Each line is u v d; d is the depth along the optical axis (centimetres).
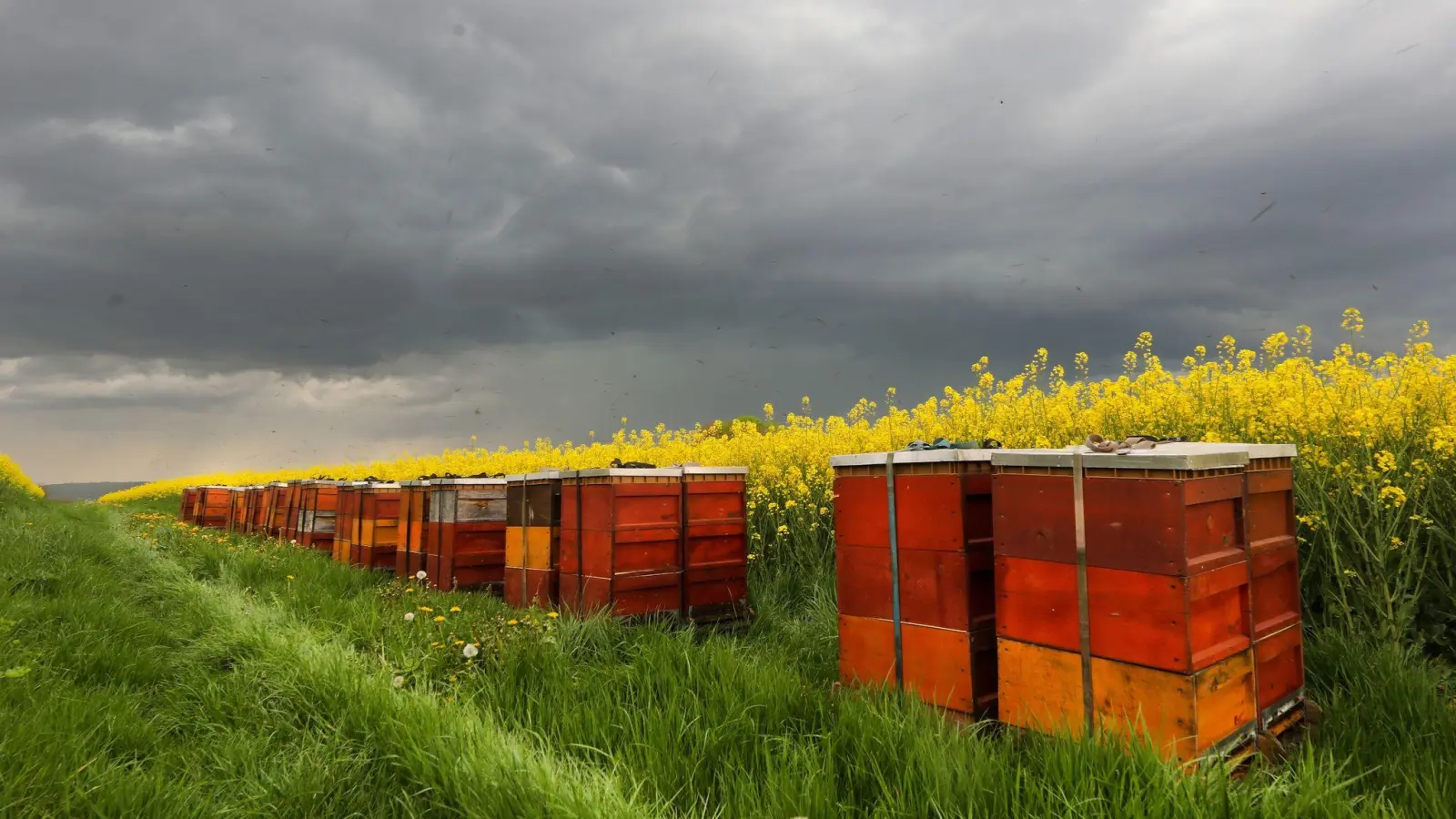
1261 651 391
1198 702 337
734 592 803
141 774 358
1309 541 592
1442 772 340
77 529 1462
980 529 455
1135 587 356
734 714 424
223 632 630
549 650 564
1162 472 346
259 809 344
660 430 1677
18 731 367
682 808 339
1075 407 898
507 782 328
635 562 734
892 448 1060
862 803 328
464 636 622
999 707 418
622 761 369
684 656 521
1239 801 285
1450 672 511
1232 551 375
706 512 791
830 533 947
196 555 1223
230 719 466
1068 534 385
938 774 321
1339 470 556
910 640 471
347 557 1328
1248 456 387
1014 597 410
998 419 938
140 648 597
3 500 2014
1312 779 308
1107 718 366
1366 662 482
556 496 839
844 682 516
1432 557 549
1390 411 598
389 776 381
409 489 1147
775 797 315
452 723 403
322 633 666
